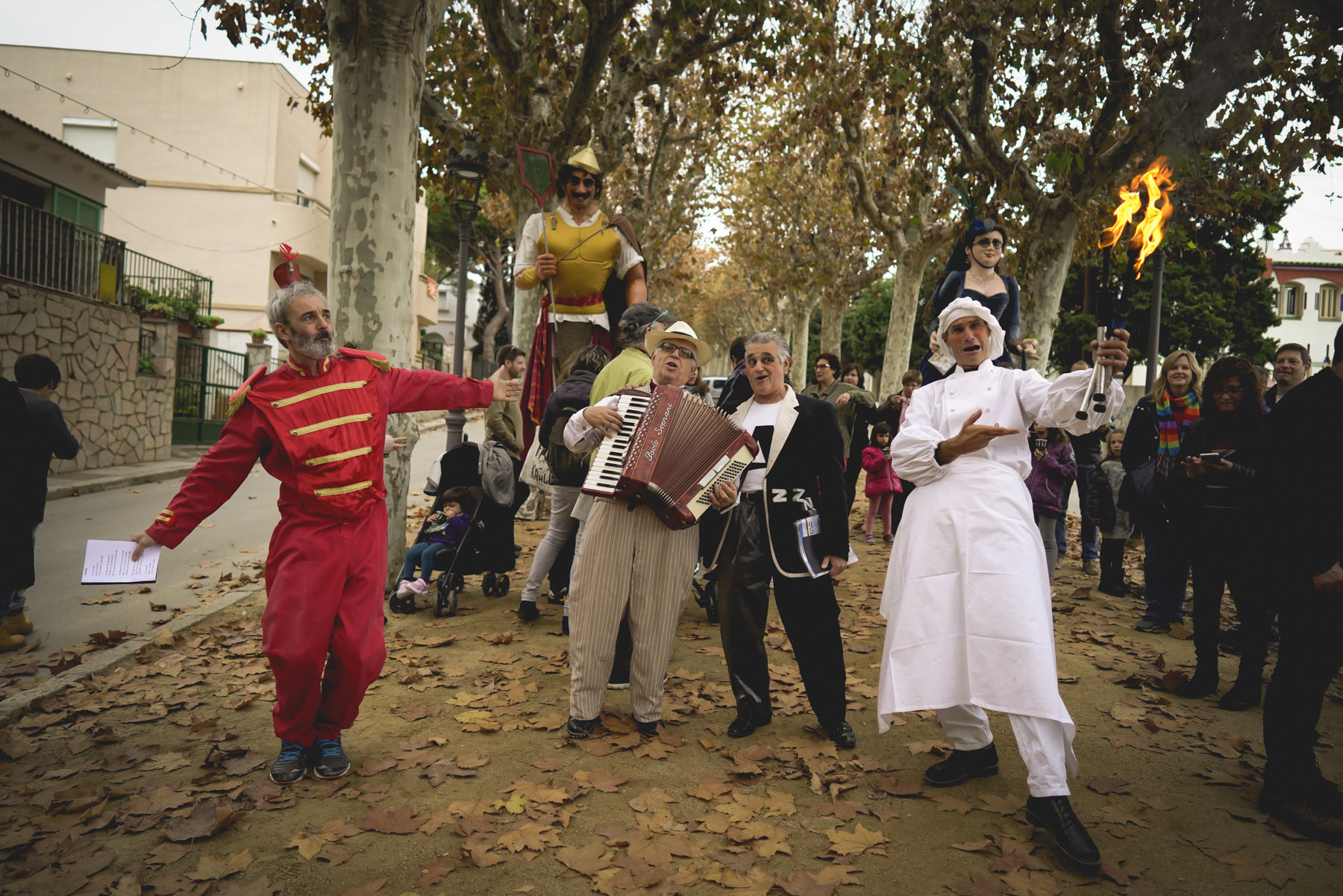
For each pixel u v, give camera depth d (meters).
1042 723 3.07
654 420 3.84
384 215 6.45
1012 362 5.07
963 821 3.30
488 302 42.19
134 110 27.00
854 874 2.93
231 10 10.41
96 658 5.14
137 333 15.57
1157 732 4.28
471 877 2.91
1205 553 4.80
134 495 12.40
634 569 4.02
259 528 10.34
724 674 5.12
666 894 2.79
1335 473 3.27
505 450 6.60
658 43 13.12
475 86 11.28
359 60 6.35
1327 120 9.29
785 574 3.99
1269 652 5.81
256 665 5.14
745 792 3.54
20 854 3.03
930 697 3.21
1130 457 6.33
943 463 3.38
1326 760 4.01
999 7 10.70
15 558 5.34
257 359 21.89
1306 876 2.96
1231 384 4.70
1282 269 42.94
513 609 6.50
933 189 14.32
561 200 6.37
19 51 26.56
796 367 30.88
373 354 3.85
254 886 2.81
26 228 13.03
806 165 22.69
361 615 3.61
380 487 3.73
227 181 27.25
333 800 3.45
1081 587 7.70
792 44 13.33
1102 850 3.08
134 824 3.21
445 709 4.43
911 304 18.80
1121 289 3.04
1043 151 11.77
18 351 12.34
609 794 3.51
